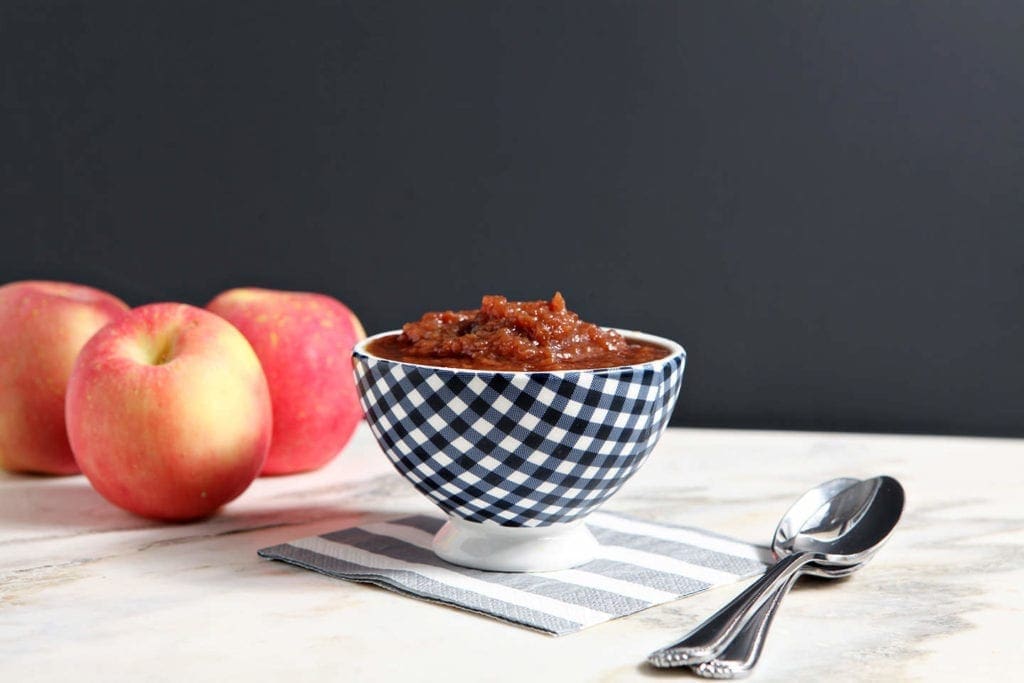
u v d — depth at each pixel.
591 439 0.74
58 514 0.85
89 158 1.19
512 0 1.15
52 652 0.70
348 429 0.91
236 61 1.17
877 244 1.17
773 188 1.17
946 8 1.14
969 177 1.16
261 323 0.89
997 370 1.18
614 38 1.15
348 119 1.17
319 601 0.75
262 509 0.86
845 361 1.19
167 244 1.20
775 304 1.18
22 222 1.20
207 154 1.18
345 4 1.16
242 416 0.84
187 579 0.77
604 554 0.79
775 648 0.71
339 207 1.18
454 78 1.16
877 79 1.15
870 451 0.96
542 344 0.77
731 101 1.16
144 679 0.68
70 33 1.18
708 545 0.80
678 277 1.18
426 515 0.85
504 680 0.68
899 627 0.73
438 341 0.78
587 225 1.17
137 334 0.85
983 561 0.79
